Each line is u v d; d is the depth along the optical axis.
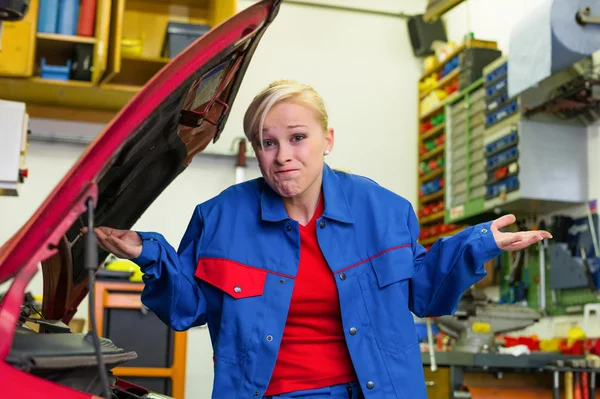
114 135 1.02
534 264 4.86
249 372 1.39
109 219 1.44
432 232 5.76
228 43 1.12
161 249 1.35
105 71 4.56
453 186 5.55
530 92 4.55
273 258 1.46
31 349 0.97
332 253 1.46
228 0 4.86
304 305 1.45
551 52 4.05
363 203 1.53
